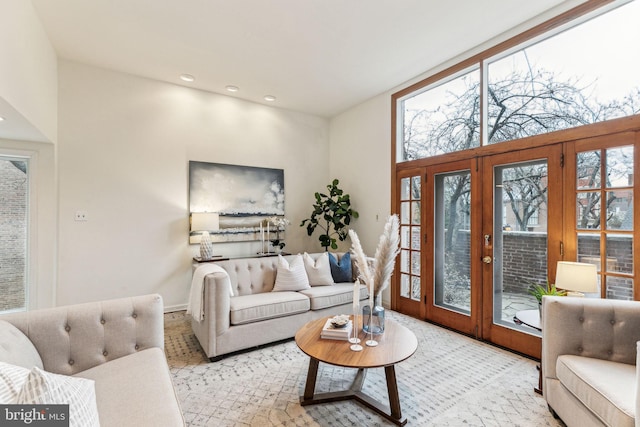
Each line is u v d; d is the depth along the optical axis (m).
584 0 2.52
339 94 4.62
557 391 1.85
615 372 1.63
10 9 2.06
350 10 2.71
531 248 2.88
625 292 2.30
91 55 3.47
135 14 2.75
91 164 3.69
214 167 4.51
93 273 3.69
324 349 1.95
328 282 3.75
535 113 2.93
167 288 4.15
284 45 3.28
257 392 2.20
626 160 2.32
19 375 1.01
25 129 2.79
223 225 4.57
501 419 1.91
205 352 2.71
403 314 4.11
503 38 3.08
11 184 3.30
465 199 3.47
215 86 4.32
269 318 2.98
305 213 5.45
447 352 2.90
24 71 2.36
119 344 1.83
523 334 2.85
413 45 3.29
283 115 5.21
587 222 2.51
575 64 2.67
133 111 3.95
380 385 2.31
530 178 2.89
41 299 3.34
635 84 2.34
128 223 3.91
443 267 3.69
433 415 1.95
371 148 4.78
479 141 3.33
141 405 1.32
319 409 2.00
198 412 1.96
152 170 4.07
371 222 4.77
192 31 3.02
